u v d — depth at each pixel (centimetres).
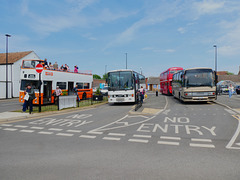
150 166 403
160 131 715
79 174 370
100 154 479
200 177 351
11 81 3161
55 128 798
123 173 371
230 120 914
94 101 2072
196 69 1652
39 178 355
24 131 750
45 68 1694
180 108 1422
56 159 449
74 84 2152
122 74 1772
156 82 6981
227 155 464
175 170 382
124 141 592
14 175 370
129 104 1881
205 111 1232
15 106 1772
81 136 661
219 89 3319
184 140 596
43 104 1814
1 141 611
